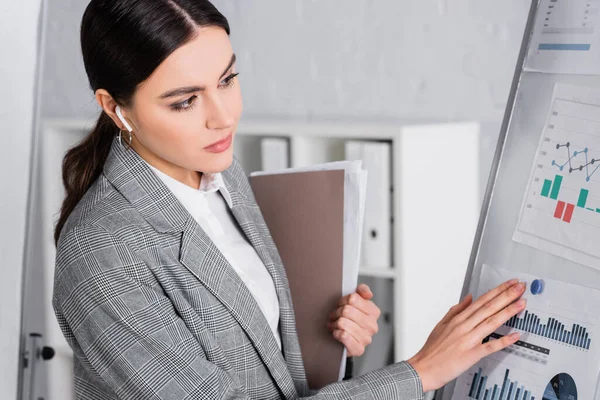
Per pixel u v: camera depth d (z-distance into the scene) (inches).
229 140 40.9
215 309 43.1
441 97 81.7
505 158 42.6
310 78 91.9
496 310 40.6
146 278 41.2
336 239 51.6
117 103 40.3
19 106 44.7
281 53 93.8
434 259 80.9
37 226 98.3
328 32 89.5
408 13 82.5
